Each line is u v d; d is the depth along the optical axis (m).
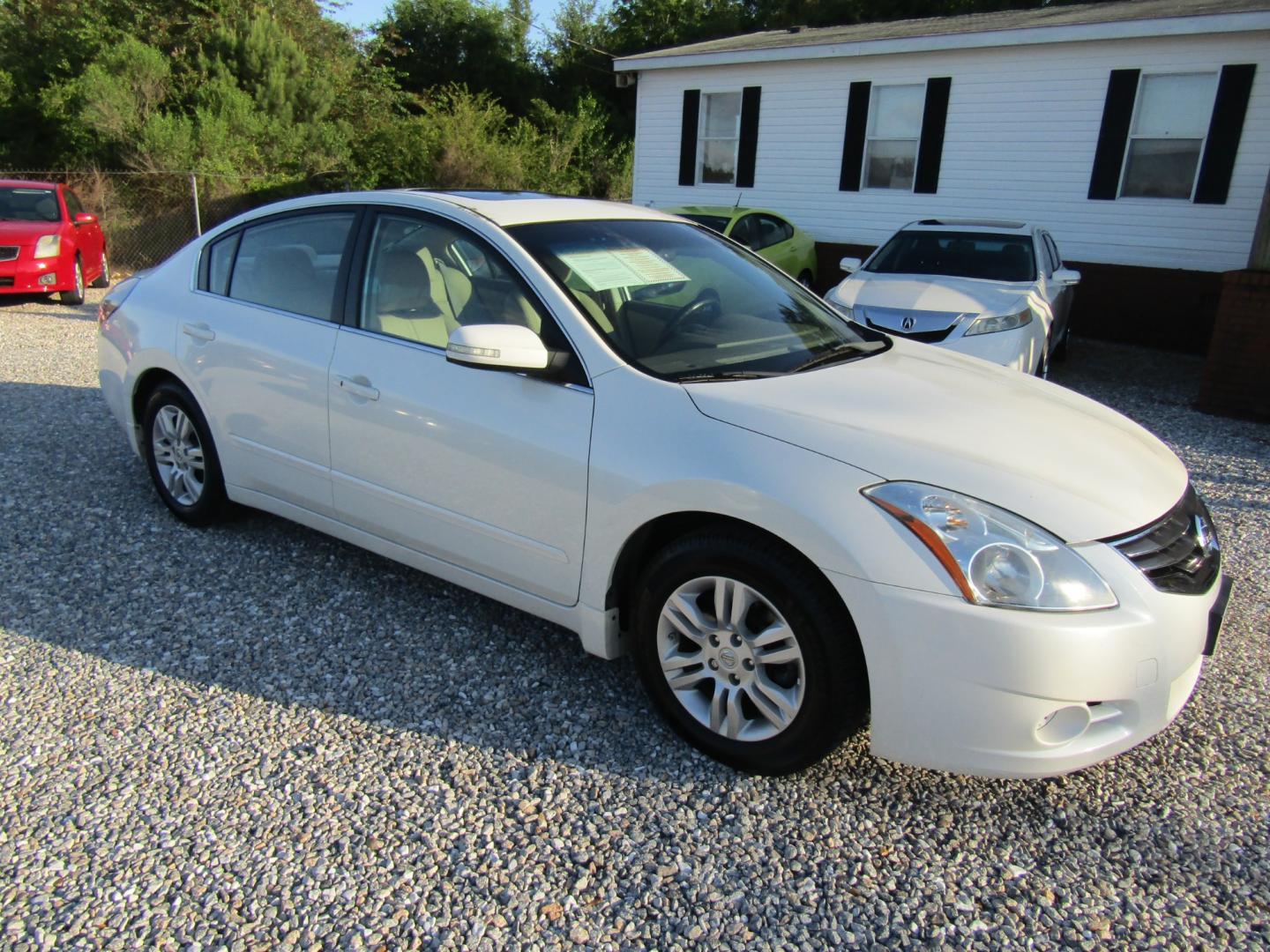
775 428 2.56
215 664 3.17
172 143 17.64
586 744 2.80
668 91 15.05
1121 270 11.62
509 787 2.60
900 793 2.62
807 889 2.26
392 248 3.43
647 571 2.75
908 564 2.29
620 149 27.59
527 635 3.44
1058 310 8.71
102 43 20.89
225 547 4.11
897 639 2.30
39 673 3.09
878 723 2.40
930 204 12.98
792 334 3.34
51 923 2.07
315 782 2.59
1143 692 2.33
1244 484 5.73
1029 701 2.25
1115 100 11.29
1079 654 2.23
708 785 2.63
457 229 3.27
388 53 31.77
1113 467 2.63
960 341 6.77
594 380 2.83
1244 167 10.70
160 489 4.37
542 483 2.88
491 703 3.00
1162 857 2.41
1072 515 2.36
